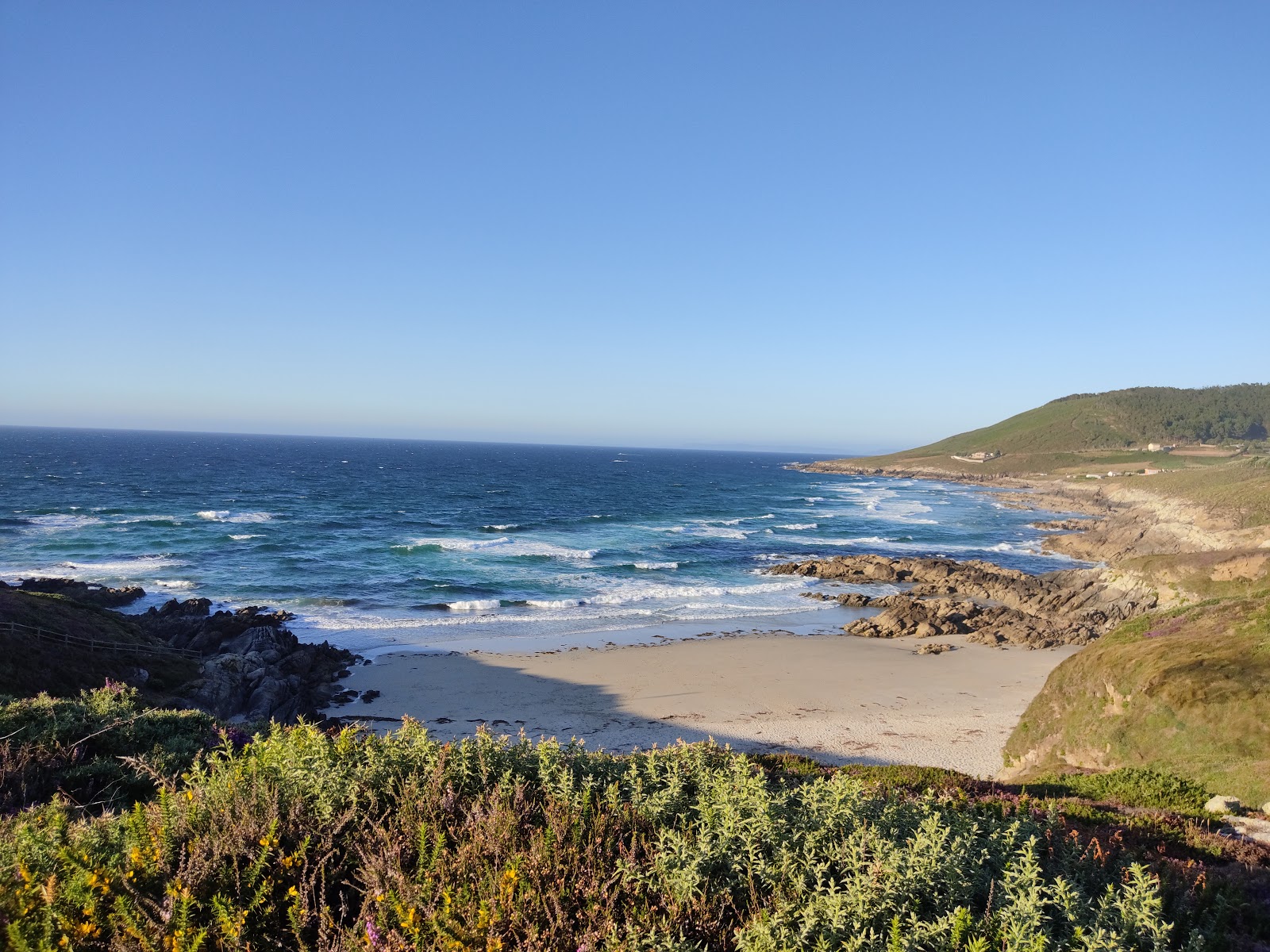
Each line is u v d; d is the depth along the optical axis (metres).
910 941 4.06
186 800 5.13
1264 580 35.56
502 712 25.58
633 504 109.88
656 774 6.59
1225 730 14.45
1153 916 4.57
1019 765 18.72
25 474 115.31
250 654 28.44
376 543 63.56
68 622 26.42
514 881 4.34
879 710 26.42
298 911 4.08
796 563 58.19
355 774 5.77
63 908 3.90
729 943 4.35
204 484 112.88
